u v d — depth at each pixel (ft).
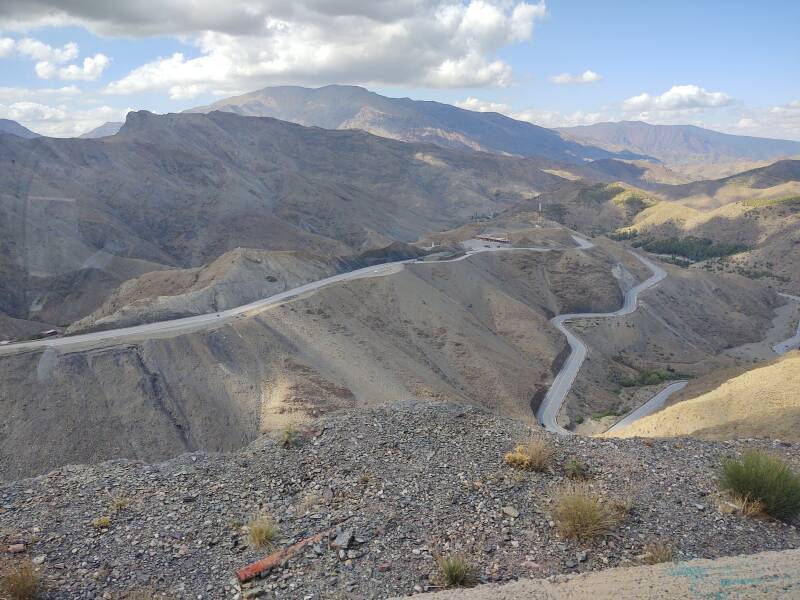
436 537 32.55
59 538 33.71
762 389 114.93
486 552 30.89
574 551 30.66
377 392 176.55
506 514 34.86
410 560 30.37
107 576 30.07
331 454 44.93
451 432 48.73
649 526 33.37
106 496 39.58
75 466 46.03
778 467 36.68
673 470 41.73
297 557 31.14
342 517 35.24
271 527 34.01
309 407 156.97
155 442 137.69
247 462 45.27
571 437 49.67
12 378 141.79
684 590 24.66
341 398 166.61
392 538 32.55
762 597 23.84
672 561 28.66
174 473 43.60
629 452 45.42
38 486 41.47
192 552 32.42
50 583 29.25
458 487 38.50
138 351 162.20
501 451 44.65
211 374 164.96
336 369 185.16
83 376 148.97
